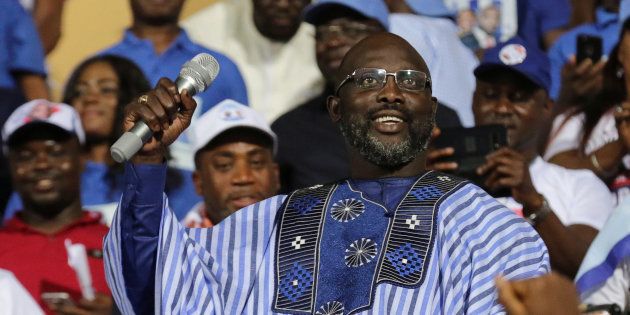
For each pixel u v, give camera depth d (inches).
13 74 856.3
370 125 492.4
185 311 478.3
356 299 467.5
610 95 786.8
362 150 494.6
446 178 494.3
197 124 729.6
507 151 669.3
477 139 675.4
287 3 868.6
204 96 829.2
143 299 483.8
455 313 462.0
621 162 770.2
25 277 697.0
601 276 630.5
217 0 911.7
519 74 731.4
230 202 717.9
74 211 727.1
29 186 722.2
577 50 800.9
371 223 482.3
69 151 730.2
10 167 739.4
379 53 496.4
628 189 762.2
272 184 728.3
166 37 861.8
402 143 491.2
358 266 474.0
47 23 890.1
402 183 493.7
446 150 671.1
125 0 912.9
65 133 730.2
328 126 780.0
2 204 794.2
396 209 483.2
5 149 762.2
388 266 471.5
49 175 722.8
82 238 716.0
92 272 698.8
